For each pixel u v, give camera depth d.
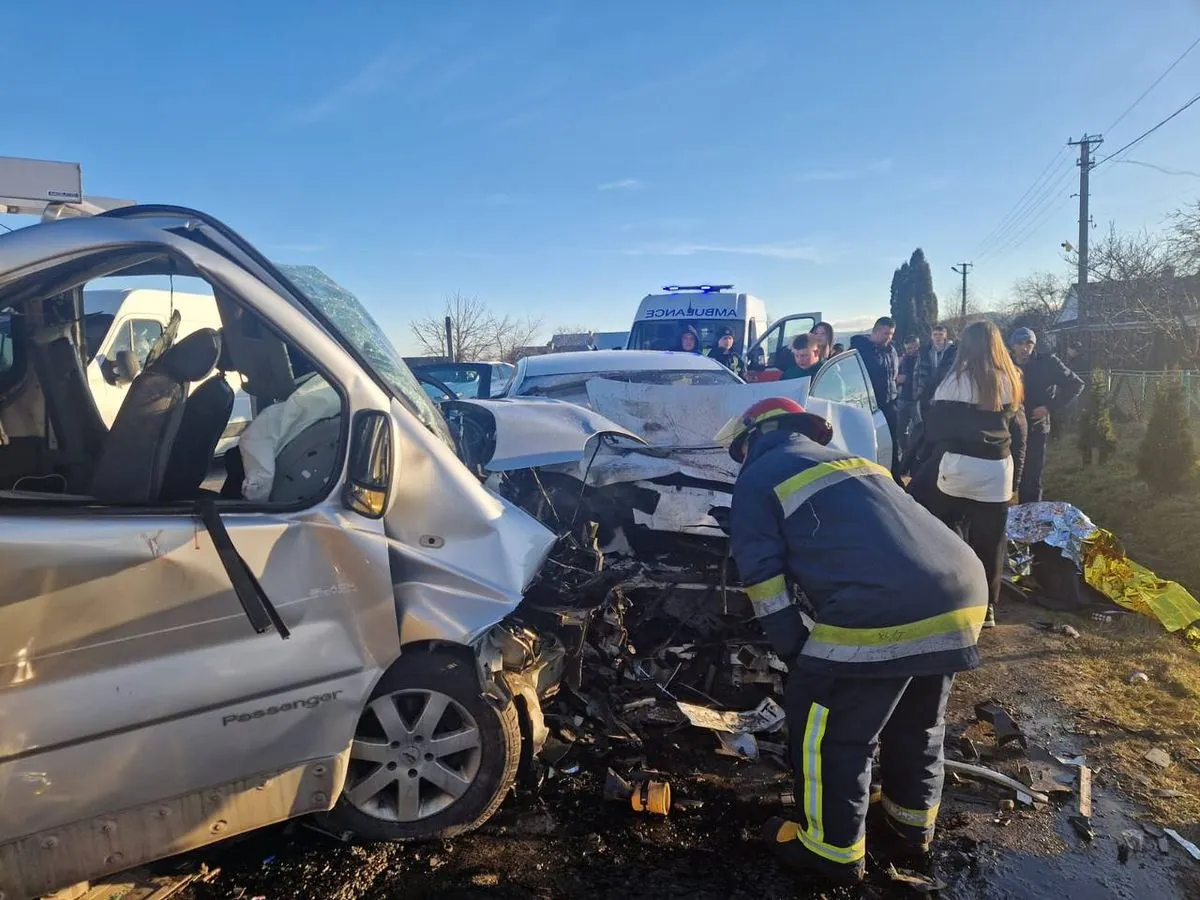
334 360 2.41
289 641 2.34
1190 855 2.77
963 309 54.56
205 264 2.27
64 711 2.08
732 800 3.05
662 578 3.80
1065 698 3.90
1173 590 4.81
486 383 10.17
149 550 2.14
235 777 2.31
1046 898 2.58
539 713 2.89
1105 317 22.17
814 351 7.20
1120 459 10.80
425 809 2.71
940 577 2.47
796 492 2.62
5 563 1.98
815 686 2.59
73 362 3.01
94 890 2.46
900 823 2.78
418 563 2.54
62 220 2.21
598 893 2.55
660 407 4.52
